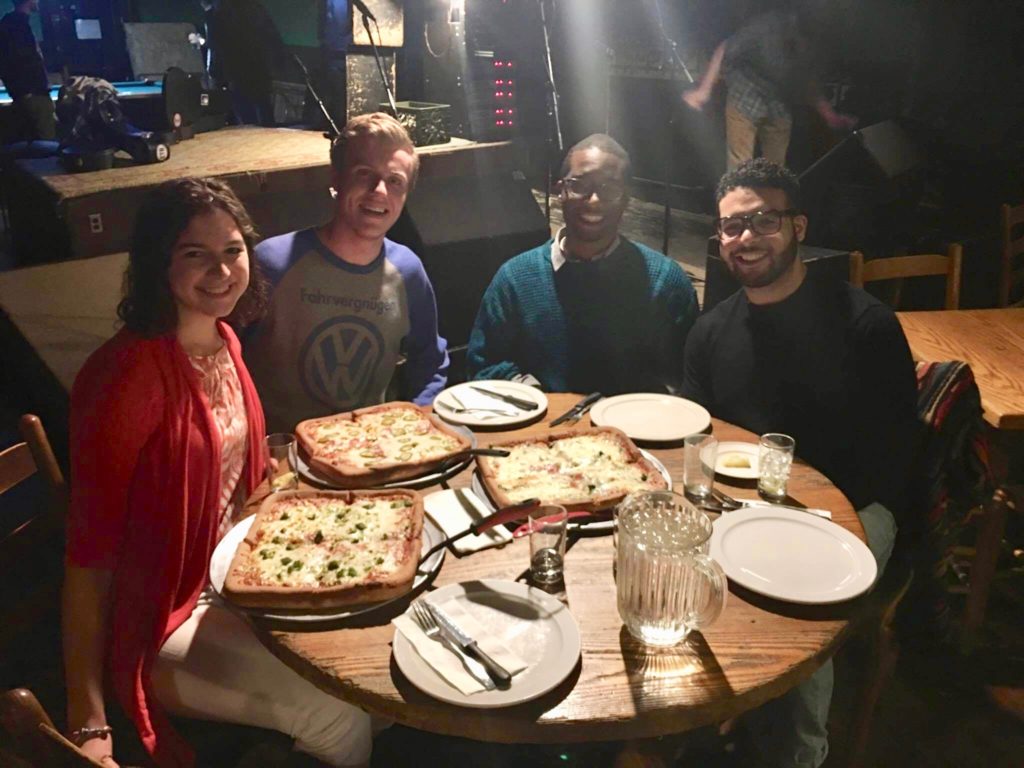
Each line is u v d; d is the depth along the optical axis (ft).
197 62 26.09
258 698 4.97
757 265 6.67
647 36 22.59
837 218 16.38
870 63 18.04
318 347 7.55
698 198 23.36
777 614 4.42
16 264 15.37
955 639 8.15
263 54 17.92
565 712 3.74
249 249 5.72
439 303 13.48
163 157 13.08
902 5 17.12
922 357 8.34
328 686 3.98
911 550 7.09
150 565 5.19
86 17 33.19
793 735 5.81
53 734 3.05
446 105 14.73
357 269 7.57
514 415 6.84
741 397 7.21
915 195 16.26
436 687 3.82
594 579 4.74
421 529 4.98
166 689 5.04
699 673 3.98
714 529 5.06
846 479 6.94
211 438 5.32
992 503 7.59
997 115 16.28
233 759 4.90
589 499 5.28
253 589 4.37
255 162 13.05
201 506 5.31
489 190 14.33
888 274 9.78
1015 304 12.95
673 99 22.45
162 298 5.24
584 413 6.97
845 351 6.73
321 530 5.08
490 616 4.35
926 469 7.05
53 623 8.40
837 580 4.62
